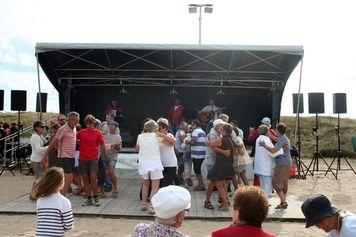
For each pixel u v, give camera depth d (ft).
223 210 30.09
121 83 58.75
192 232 25.48
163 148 30.58
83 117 62.28
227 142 29.53
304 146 90.68
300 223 28.35
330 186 45.19
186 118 56.75
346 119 108.99
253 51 46.03
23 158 57.62
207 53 48.24
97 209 30.32
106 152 32.60
